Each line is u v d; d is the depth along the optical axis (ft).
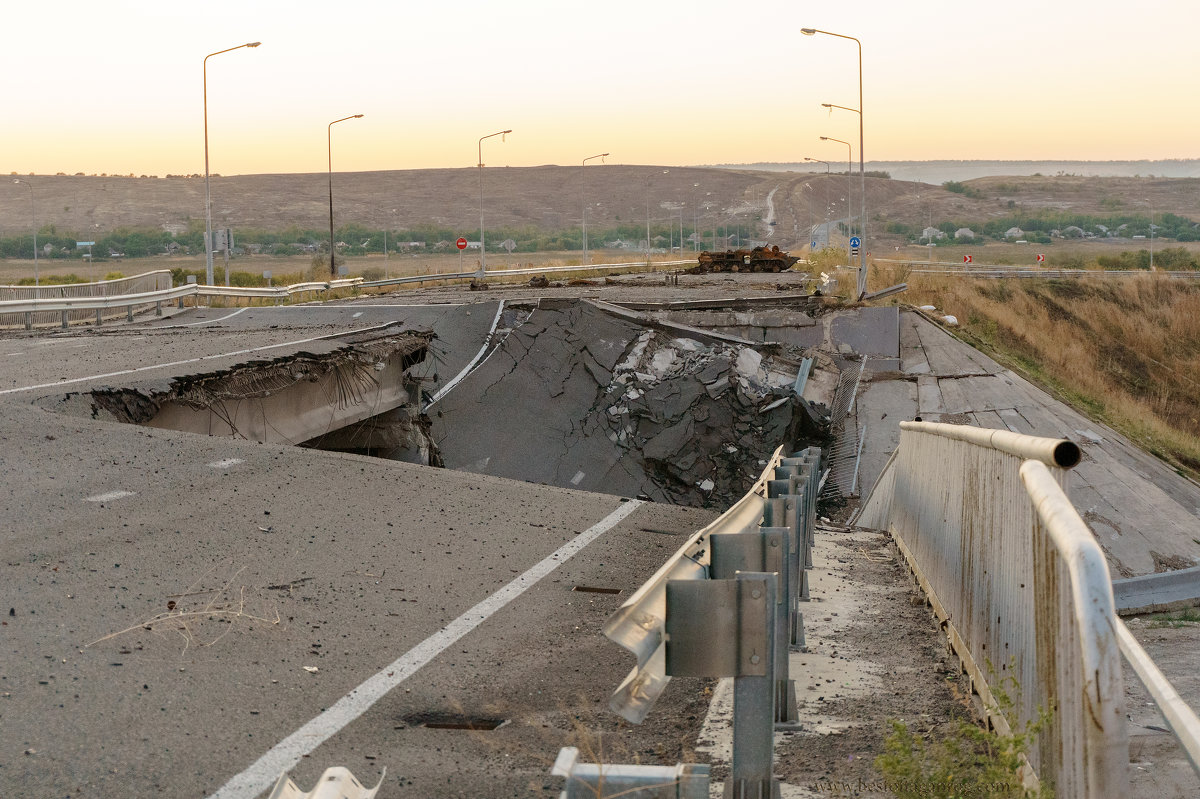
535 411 93.81
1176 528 74.33
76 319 108.58
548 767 15.24
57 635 19.75
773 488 22.74
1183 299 174.50
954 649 21.84
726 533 14.40
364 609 23.29
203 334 82.12
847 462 91.04
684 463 91.56
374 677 19.07
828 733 16.76
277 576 25.07
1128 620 55.31
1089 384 130.21
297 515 31.22
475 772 14.98
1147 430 115.85
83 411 43.96
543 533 33.24
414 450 78.64
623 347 101.04
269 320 106.93
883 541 42.63
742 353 104.06
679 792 8.70
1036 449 14.33
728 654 10.32
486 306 108.78
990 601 18.11
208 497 32.07
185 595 22.93
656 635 9.75
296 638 20.85
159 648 19.54
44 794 13.57
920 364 109.19
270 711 17.07
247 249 615.98
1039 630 13.82
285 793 11.73
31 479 32.19
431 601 24.47
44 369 55.11
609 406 95.55
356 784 11.62
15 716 15.98
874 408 100.58
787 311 119.85
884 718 17.61
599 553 31.12
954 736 15.74
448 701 18.20
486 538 31.60
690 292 151.33
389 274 289.94
